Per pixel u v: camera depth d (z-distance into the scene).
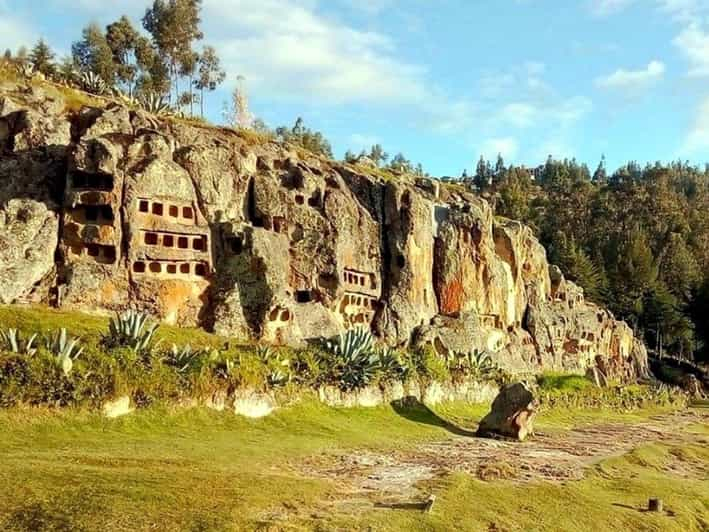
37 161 35.69
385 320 45.44
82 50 67.88
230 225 37.75
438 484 19.62
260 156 44.00
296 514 15.45
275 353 31.47
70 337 25.86
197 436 23.33
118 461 17.73
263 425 26.59
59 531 12.78
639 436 37.62
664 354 103.69
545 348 64.25
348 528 14.91
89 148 34.19
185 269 35.97
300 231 41.56
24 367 21.72
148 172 35.12
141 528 13.28
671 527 20.34
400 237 47.47
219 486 16.25
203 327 35.41
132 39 70.56
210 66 74.06
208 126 46.34
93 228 33.38
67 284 32.22
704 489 25.55
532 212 145.12
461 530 16.25
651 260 107.19
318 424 28.22
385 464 22.92
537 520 18.41
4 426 20.11
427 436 30.39
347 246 43.25
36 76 45.06
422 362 39.09
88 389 22.53
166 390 24.67
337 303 42.03
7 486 14.42
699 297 94.69
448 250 52.28
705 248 132.25
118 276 33.47
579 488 22.25
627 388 64.31
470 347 48.69
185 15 70.81
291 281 40.34
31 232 32.72
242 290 36.62
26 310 29.59
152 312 33.88
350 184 48.75
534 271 69.06
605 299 102.31
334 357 33.34
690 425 46.06
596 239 132.25
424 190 61.84
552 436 34.44
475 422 36.53
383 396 34.31
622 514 20.50
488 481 21.58
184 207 36.72
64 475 15.58
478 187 190.75
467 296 53.09
